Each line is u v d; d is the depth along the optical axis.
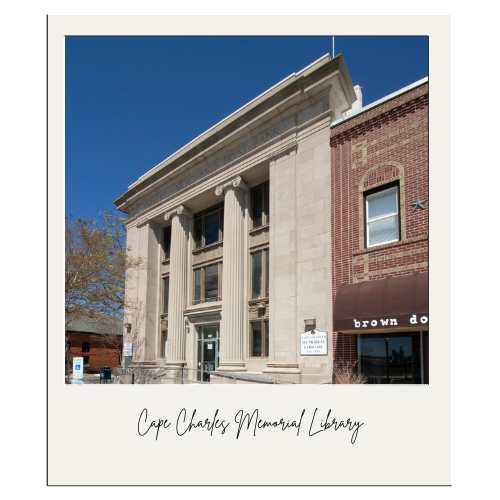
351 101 19.67
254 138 21.70
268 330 20.59
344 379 14.12
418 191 14.06
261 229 21.89
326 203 17.47
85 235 24.39
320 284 17.14
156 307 29.72
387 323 13.55
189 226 27.47
